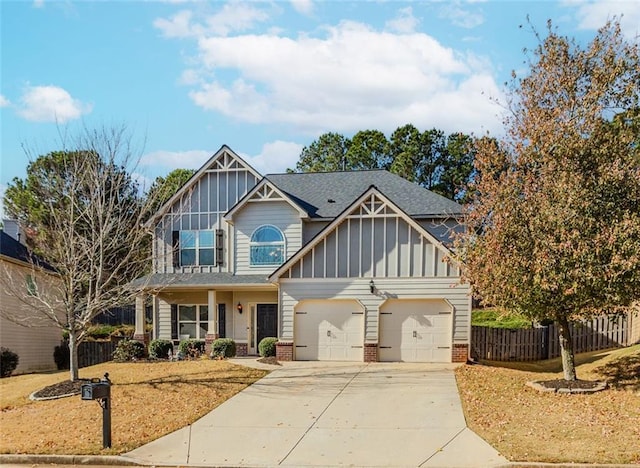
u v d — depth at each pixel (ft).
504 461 31.76
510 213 47.50
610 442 34.01
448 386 52.39
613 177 44.70
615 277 42.60
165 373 59.21
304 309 70.49
